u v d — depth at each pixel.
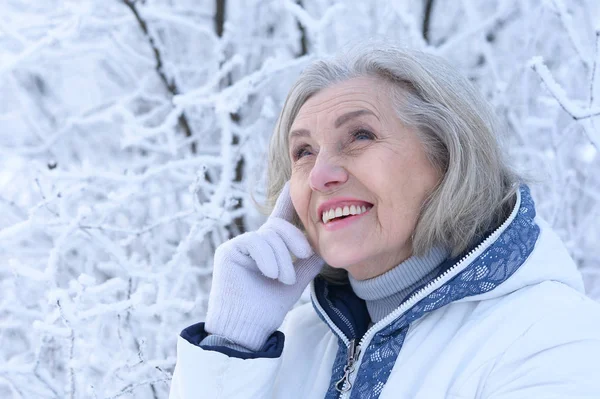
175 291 2.04
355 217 1.27
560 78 2.90
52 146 3.13
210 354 1.26
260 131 2.70
